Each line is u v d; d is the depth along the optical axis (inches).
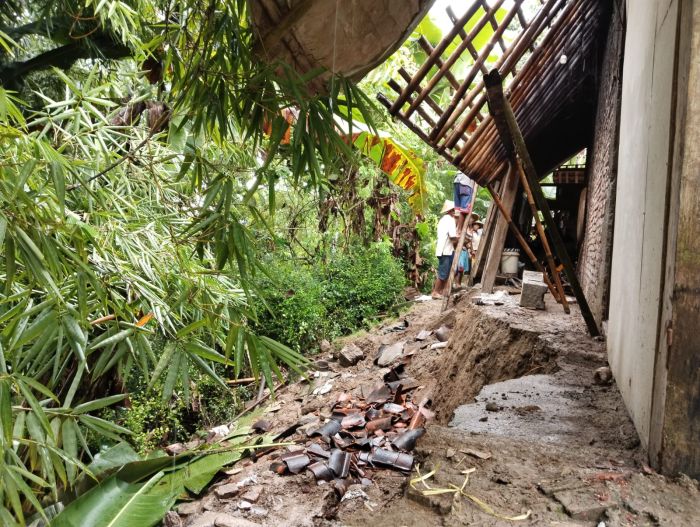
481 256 322.0
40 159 71.6
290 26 74.1
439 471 79.8
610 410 107.7
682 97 71.7
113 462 140.5
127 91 136.6
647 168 96.9
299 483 112.3
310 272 356.8
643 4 114.0
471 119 182.5
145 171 105.5
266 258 318.0
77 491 130.4
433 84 169.6
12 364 81.7
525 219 452.8
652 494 71.4
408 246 444.8
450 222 372.5
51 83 148.9
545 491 72.6
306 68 84.4
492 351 187.8
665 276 77.9
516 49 174.6
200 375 211.8
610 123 186.2
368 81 282.8
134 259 94.4
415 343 283.0
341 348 317.1
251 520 100.2
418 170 286.7
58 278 80.7
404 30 84.9
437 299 380.2
